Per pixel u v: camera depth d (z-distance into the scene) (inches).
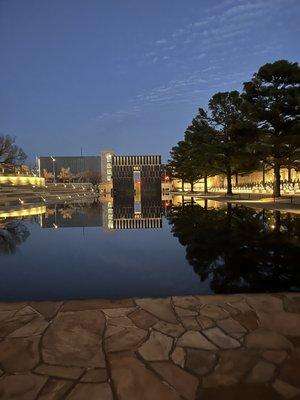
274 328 149.0
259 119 949.8
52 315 165.5
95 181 3538.4
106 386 109.5
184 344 135.5
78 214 839.1
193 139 1565.0
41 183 2395.4
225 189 2333.9
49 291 221.1
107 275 258.8
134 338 140.8
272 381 111.4
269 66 926.4
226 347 132.9
